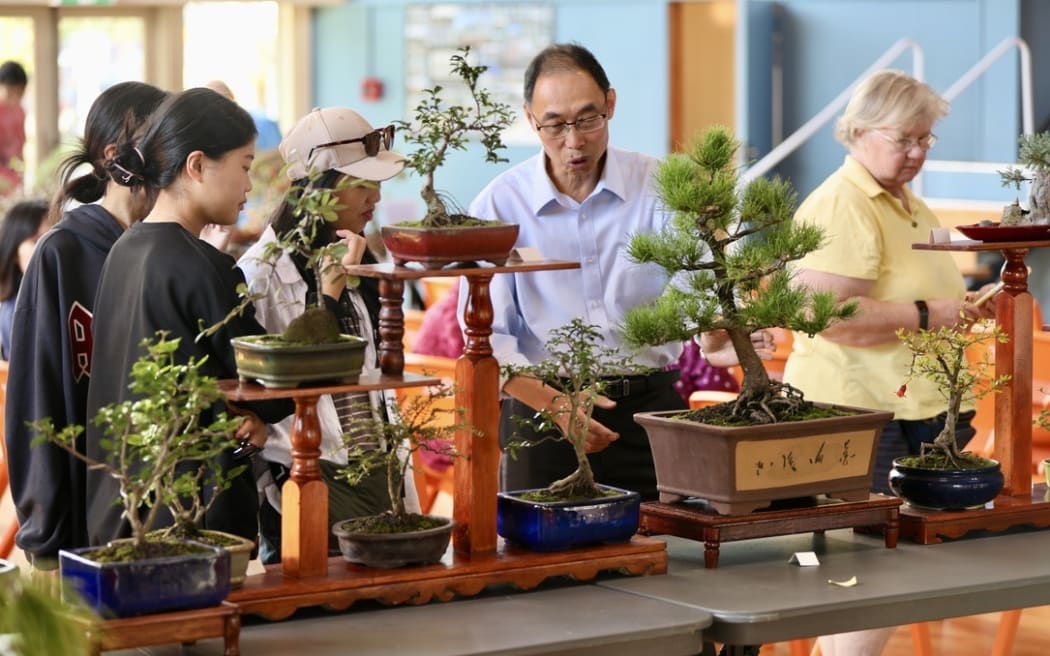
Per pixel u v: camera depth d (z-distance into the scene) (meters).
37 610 2.02
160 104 3.14
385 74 13.85
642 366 3.16
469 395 2.84
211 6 13.86
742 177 3.17
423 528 2.77
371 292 3.46
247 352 2.63
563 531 2.84
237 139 2.94
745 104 11.91
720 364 3.53
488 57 13.39
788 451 2.98
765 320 2.98
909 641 5.11
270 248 2.69
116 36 13.40
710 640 2.73
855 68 12.00
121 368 2.87
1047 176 3.32
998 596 2.87
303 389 2.61
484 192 3.78
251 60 14.12
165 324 2.81
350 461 3.25
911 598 2.79
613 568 2.88
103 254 3.34
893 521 3.12
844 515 3.06
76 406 3.28
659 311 3.02
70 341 3.28
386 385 2.66
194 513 2.87
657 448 3.07
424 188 2.82
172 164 2.91
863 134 4.02
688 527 2.98
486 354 2.85
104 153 3.41
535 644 2.49
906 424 3.98
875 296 4.02
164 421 2.42
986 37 11.34
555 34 13.10
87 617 2.22
